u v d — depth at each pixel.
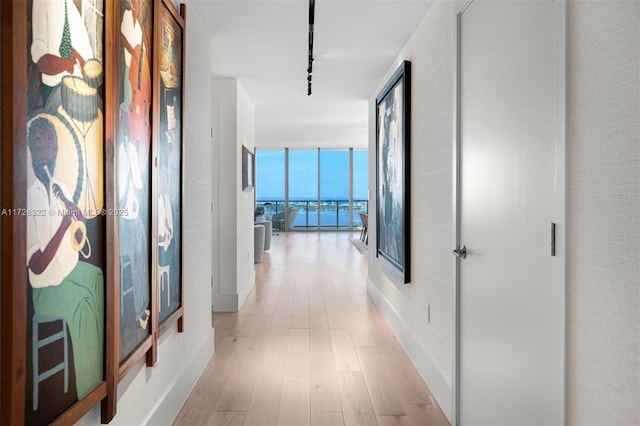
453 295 2.27
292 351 3.31
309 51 3.38
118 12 1.49
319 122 7.83
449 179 2.39
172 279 2.24
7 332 0.95
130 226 1.67
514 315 1.63
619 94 1.08
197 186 2.81
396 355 3.24
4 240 0.95
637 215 1.02
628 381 1.05
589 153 1.19
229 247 4.56
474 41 2.04
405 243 3.27
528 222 1.52
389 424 2.26
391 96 3.82
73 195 1.23
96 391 1.36
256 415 2.34
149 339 1.86
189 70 2.63
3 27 0.94
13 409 0.96
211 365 3.04
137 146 1.73
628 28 1.05
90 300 1.34
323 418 2.31
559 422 1.32
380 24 3.04
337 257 8.35
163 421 2.12
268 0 2.65
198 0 2.64
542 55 1.42
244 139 5.10
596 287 1.17
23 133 0.99
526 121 1.54
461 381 2.20
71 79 1.22
